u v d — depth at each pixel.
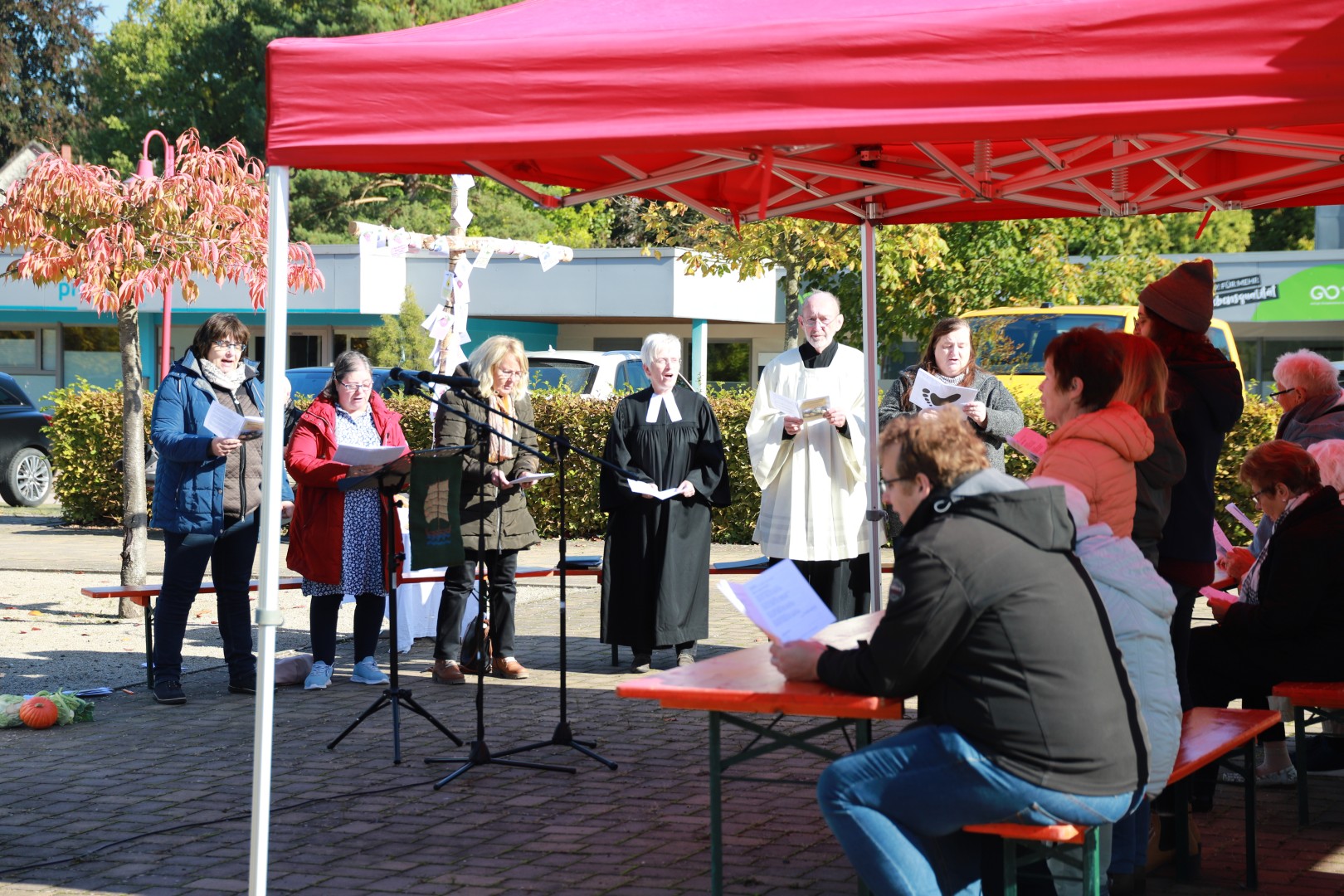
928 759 3.28
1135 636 3.60
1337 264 24.41
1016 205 6.84
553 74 3.79
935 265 17.22
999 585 3.18
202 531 7.02
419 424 14.59
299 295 26.34
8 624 9.52
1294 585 5.00
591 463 14.11
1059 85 3.49
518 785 5.55
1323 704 4.91
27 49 49.44
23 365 29.84
